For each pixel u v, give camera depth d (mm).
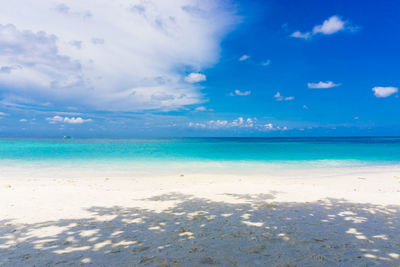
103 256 3412
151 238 4191
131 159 20766
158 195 7957
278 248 3777
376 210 6238
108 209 6191
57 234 4336
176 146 45000
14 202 6699
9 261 3213
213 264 3201
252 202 7086
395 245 3934
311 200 7363
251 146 45875
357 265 3199
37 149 30781
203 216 5645
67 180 11062
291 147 41000
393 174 13648
